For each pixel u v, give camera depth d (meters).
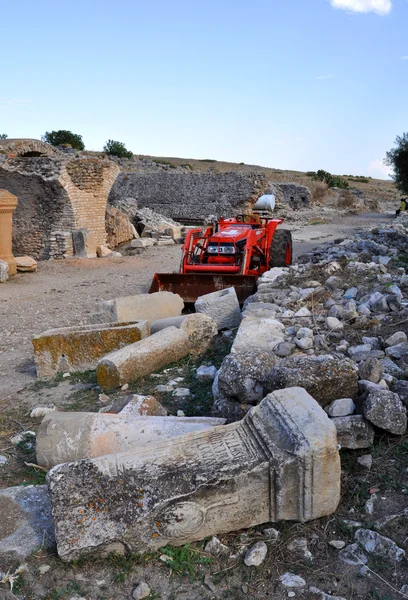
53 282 12.98
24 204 17.73
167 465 3.10
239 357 4.35
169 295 7.89
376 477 3.53
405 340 5.26
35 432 4.87
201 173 26.58
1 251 13.73
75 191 17.19
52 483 2.99
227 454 3.18
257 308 6.81
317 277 8.42
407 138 22.84
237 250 9.75
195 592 2.83
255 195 25.53
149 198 28.11
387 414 3.70
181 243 20.48
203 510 3.03
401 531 3.08
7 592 2.87
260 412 3.47
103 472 3.04
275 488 3.10
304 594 2.75
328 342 5.57
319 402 3.98
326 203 39.62
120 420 4.18
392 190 59.25
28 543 3.23
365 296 6.97
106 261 16.20
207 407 4.99
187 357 6.38
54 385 6.06
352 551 2.97
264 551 3.00
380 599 2.69
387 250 11.23
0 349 7.63
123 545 3.02
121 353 5.75
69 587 2.88
